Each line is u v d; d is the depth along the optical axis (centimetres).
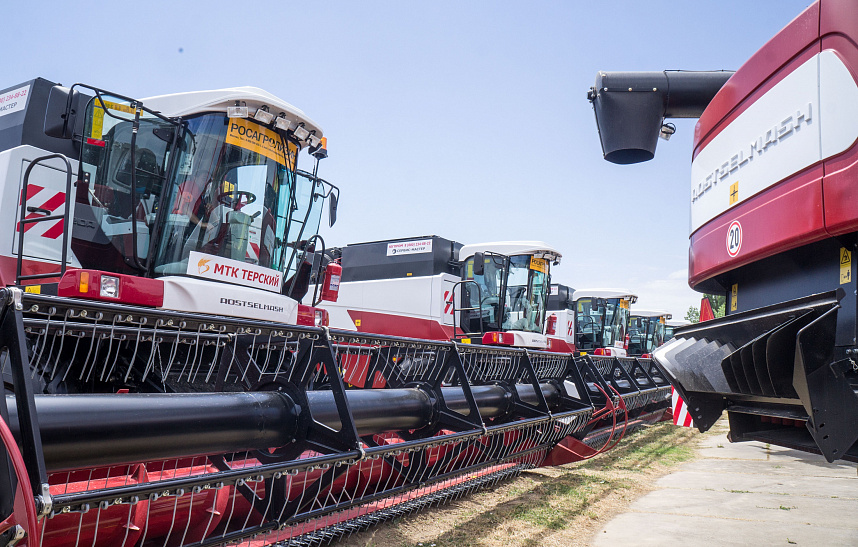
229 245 473
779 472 694
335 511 313
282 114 502
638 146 525
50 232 439
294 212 540
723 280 381
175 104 464
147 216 453
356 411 330
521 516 446
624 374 792
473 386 466
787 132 280
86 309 218
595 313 1742
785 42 285
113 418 219
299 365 307
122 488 198
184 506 279
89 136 437
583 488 558
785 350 276
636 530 431
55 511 179
